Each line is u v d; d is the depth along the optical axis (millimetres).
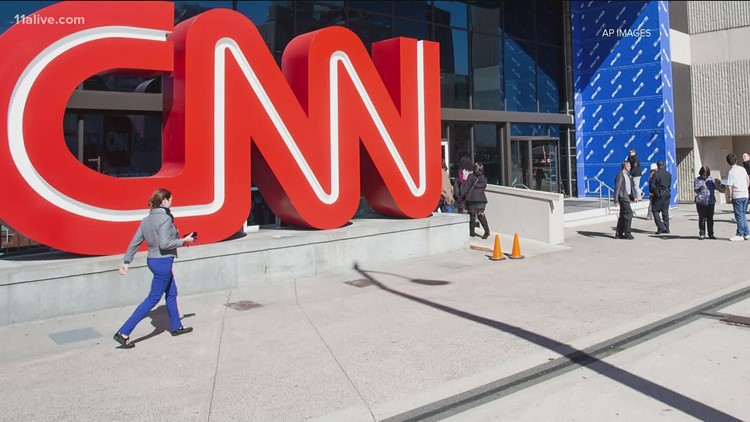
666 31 22266
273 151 10258
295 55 11031
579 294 8734
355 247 11195
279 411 4883
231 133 9734
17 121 7816
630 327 6926
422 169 12609
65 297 7984
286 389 5359
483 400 5008
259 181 11055
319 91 10844
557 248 13164
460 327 7176
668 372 5488
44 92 7969
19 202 7805
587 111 23359
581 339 6520
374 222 12219
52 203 8070
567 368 5695
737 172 13703
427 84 12625
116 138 12391
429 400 5023
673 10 24203
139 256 8617
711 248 12742
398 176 12164
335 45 11031
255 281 9852
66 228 8180
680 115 24203
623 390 5102
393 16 17672
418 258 12227
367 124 11602
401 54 12109
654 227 16891
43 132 7961
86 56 8344
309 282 10078
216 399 5180
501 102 20938
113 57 8625
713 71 24281
